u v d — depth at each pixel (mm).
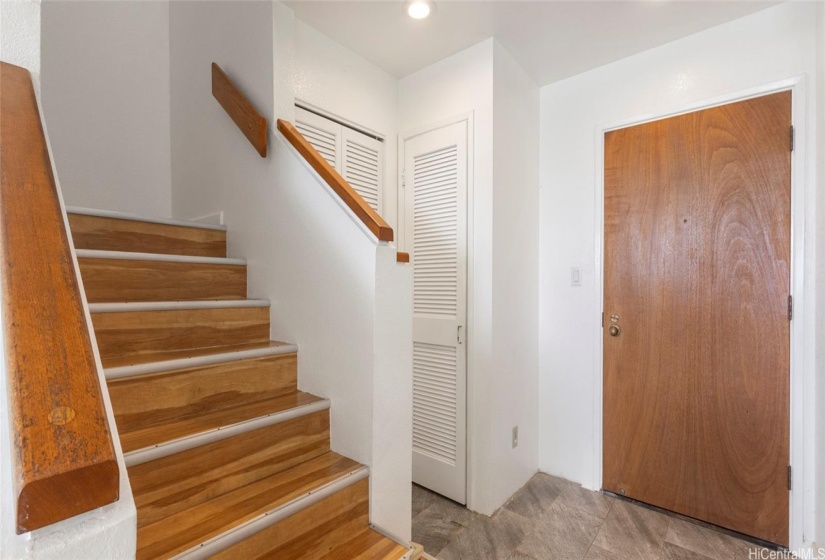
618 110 2195
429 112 2293
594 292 2254
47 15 2137
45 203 583
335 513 1216
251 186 1823
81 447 412
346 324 1398
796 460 1719
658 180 2070
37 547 396
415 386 2334
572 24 1921
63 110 2170
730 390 1874
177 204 2359
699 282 1954
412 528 1887
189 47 2244
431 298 2270
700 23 1898
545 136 2457
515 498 2148
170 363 1219
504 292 2117
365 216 1334
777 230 1777
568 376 2346
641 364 2105
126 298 1463
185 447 1081
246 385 1410
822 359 1606
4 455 435
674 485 2006
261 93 1753
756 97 1826
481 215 2055
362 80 2219
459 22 1911
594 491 2223
